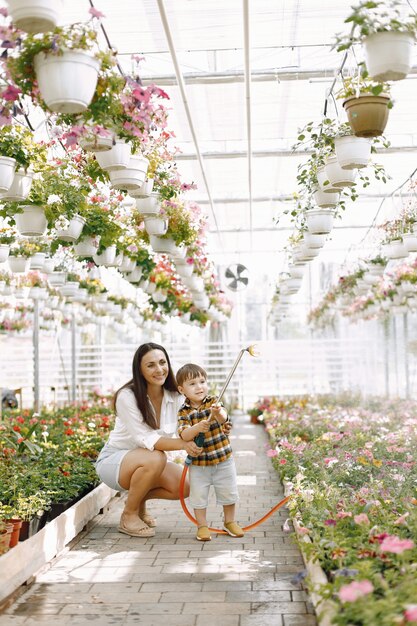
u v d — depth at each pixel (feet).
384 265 35.24
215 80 21.20
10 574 12.49
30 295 36.55
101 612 12.00
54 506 17.04
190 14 17.52
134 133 12.62
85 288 37.93
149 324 50.83
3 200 15.29
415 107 24.48
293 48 20.16
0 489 15.90
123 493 22.84
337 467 18.99
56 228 19.42
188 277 31.14
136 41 19.06
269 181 35.45
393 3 10.84
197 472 16.67
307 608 12.03
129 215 23.39
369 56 10.85
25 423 29.53
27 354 58.95
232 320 65.16
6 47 10.30
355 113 12.35
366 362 53.31
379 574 9.64
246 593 12.85
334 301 51.49
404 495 15.60
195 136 23.45
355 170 16.43
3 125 12.53
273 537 16.88
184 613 11.91
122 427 17.63
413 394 38.42
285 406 45.85
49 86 10.41
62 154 20.63
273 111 24.89
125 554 15.52
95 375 59.72
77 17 17.60
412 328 39.04
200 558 15.12
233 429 48.62
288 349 60.13
